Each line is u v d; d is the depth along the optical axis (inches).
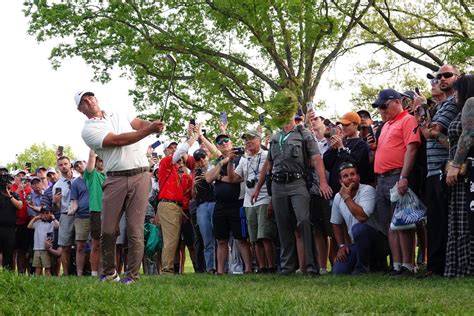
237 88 1050.7
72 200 490.3
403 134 335.6
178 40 983.0
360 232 355.6
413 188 331.9
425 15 960.9
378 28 983.0
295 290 272.8
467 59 882.8
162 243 488.4
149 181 303.9
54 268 541.6
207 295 239.6
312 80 1016.9
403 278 312.3
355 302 224.1
